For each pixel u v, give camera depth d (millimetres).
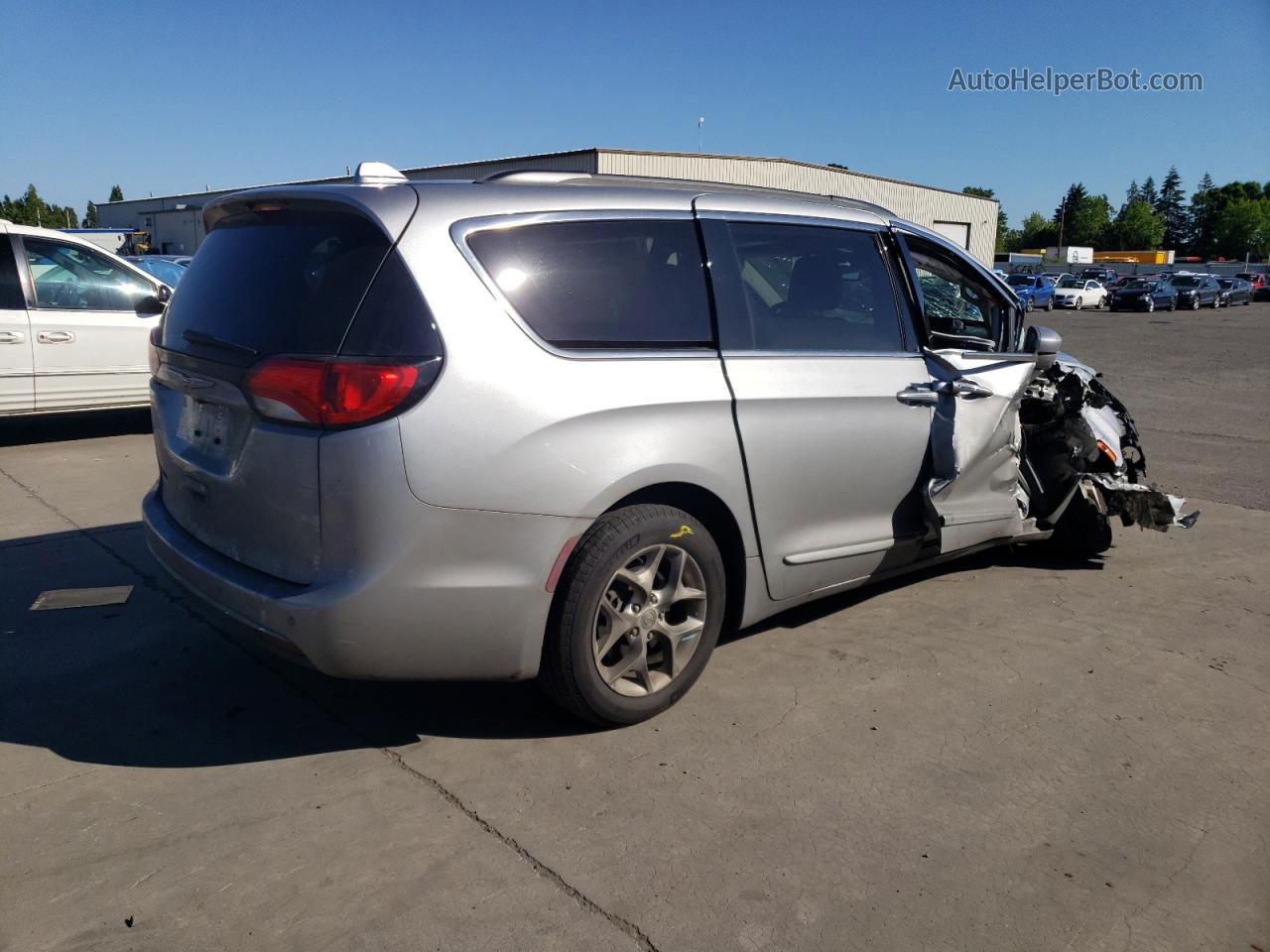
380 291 2887
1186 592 5062
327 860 2701
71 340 8078
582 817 2916
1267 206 115125
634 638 3332
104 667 3877
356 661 2895
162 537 3453
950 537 4352
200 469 3252
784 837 2842
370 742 3342
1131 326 32125
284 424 2916
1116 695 3824
